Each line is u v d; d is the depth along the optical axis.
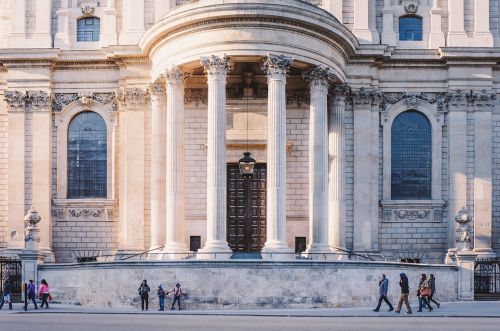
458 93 60.59
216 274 48.34
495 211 61.03
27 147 61.19
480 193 60.31
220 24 52.34
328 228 56.03
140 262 49.12
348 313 44.53
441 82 61.22
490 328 35.16
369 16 60.75
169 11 56.34
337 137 58.31
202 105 60.28
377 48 59.28
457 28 61.03
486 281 57.69
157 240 56.69
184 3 58.53
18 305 50.56
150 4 60.84
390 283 50.59
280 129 52.16
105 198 61.19
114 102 61.38
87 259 60.72
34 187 60.72
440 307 48.50
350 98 60.16
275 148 51.97
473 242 60.09
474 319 40.69
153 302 48.75
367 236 59.47
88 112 61.94
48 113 61.19
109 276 49.88
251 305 48.12
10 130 61.06
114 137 61.22
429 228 60.66
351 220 59.75
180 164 54.41
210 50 52.56
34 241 52.38
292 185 60.06
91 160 61.69
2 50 60.50
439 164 61.00
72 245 60.88
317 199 53.62
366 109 60.19
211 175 51.78
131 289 49.25
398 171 61.34
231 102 59.97
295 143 60.25
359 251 59.25
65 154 61.53
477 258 58.03
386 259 59.19
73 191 61.62
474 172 60.50
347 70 60.06
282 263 48.44
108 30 61.00
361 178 59.81
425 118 61.50
